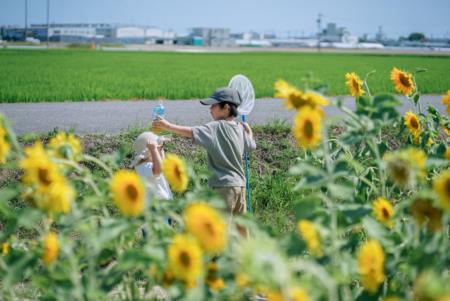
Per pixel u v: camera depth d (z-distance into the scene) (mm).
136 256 2508
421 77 36375
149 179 5125
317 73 41625
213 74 37156
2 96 18766
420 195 2676
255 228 2680
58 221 2855
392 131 9945
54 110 15891
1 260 2760
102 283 2721
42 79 28984
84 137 9617
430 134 5078
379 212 2924
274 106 17688
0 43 136000
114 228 2574
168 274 2582
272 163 9195
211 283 2539
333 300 2137
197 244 2328
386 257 2807
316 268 2227
